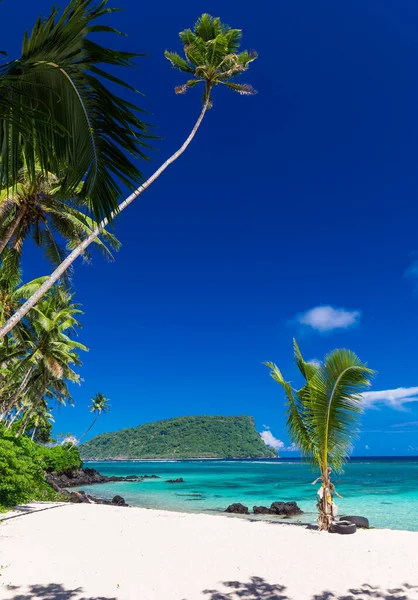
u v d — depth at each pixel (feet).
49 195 42.24
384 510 72.18
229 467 363.97
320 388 40.32
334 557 28.45
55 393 123.44
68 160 13.61
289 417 42.57
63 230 51.37
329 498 40.16
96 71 11.70
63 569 25.13
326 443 40.22
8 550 30.14
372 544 32.83
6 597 19.84
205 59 35.32
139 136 13.29
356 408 39.73
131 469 349.82
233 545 32.78
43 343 84.79
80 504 62.95
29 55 10.66
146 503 89.15
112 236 50.44
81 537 35.94
